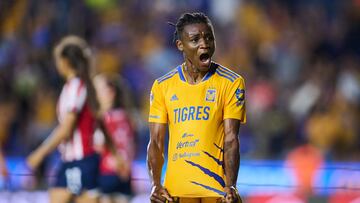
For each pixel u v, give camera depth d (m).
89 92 21.48
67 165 21.81
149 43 43.06
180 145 13.95
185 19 13.92
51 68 40.44
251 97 40.06
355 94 41.19
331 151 37.94
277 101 40.06
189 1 44.66
